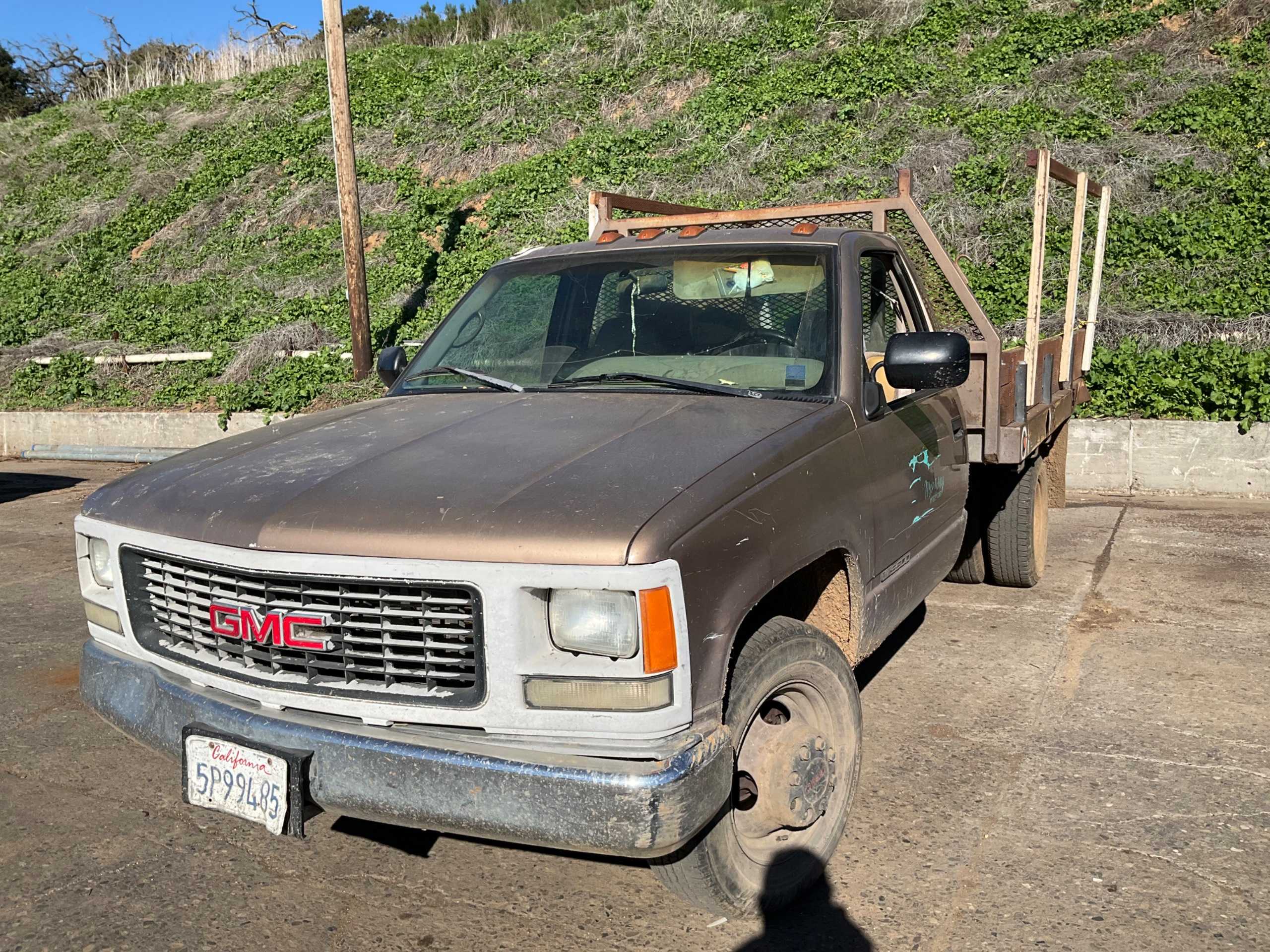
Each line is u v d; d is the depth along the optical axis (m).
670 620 2.42
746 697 2.75
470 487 2.68
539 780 2.39
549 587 2.41
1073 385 6.95
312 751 2.60
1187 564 6.93
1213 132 14.03
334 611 2.57
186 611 2.86
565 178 17.81
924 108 16.28
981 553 6.33
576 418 3.26
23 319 18.47
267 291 17.34
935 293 5.28
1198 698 4.68
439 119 21.02
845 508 3.27
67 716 4.75
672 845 2.38
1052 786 3.87
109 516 3.05
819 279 3.83
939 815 3.67
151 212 21.42
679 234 4.26
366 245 18.06
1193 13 16.75
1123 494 9.42
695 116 18.36
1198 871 3.27
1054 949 2.90
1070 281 6.54
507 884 3.35
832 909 3.13
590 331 4.00
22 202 23.53
